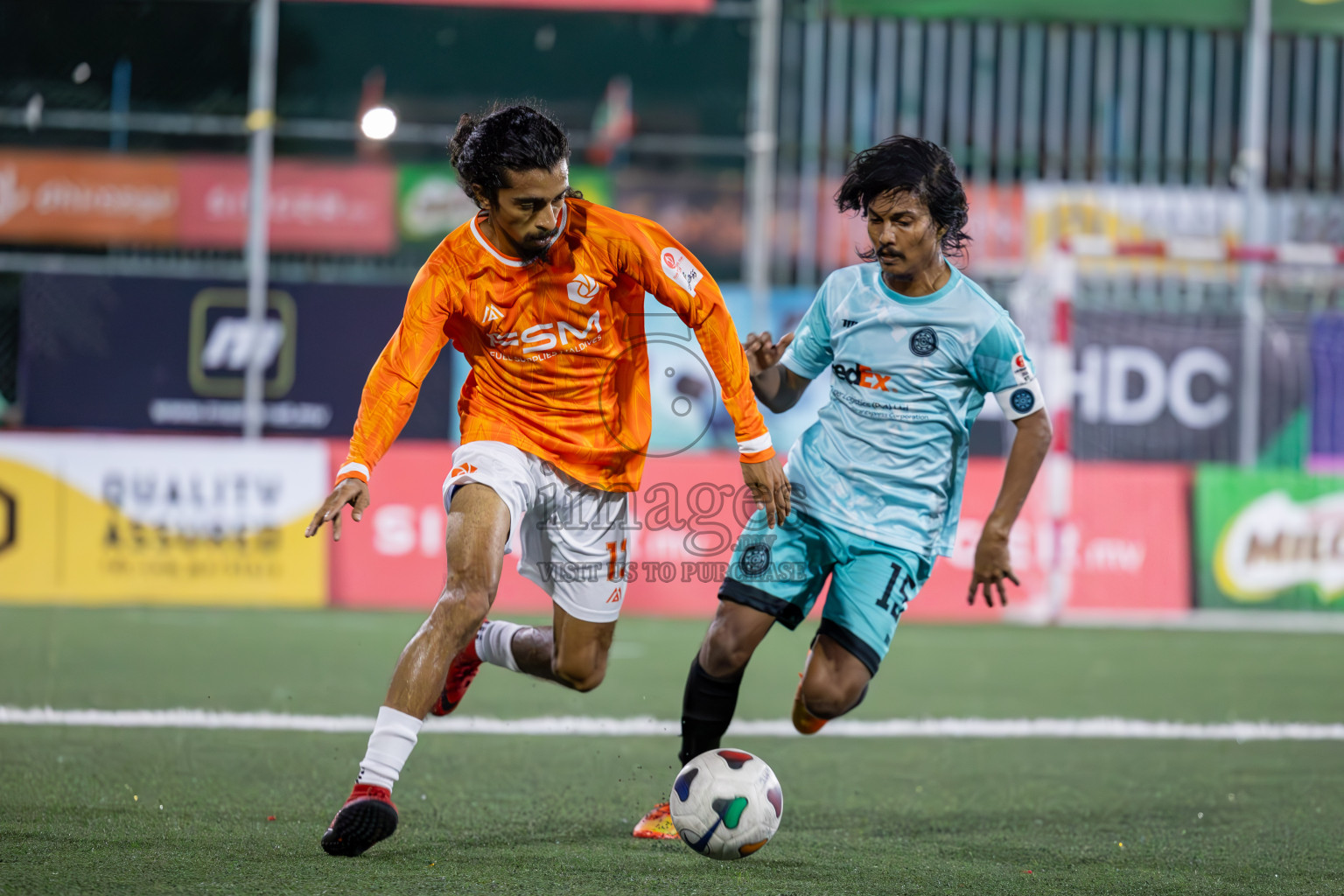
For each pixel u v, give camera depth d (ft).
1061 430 115.24
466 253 39.91
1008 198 126.62
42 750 54.19
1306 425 125.49
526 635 45.57
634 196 126.82
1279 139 130.21
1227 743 63.72
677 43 159.74
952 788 52.34
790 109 127.65
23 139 136.36
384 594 113.19
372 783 36.78
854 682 41.73
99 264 129.90
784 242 126.62
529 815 45.27
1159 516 119.75
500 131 36.83
